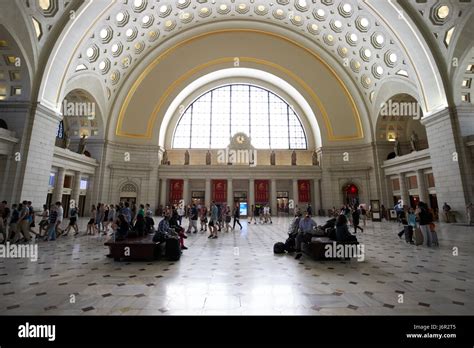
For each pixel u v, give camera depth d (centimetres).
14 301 381
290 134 3084
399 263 629
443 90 1603
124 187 2514
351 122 2644
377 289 438
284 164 2997
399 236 1042
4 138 1222
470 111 1559
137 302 379
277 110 3112
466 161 1510
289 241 775
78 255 727
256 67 2761
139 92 2583
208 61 2712
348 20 2112
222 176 2709
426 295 407
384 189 2412
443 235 1084
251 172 2723
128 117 2559
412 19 1609
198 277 515
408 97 2234
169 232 739
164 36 2559
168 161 2764
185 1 2259
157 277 514
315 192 2697
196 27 2609
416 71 1761
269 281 487
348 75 2570
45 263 632
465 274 529
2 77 1333
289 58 2717
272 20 2594
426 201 1983
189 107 3078
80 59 1850
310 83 2722
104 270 569
